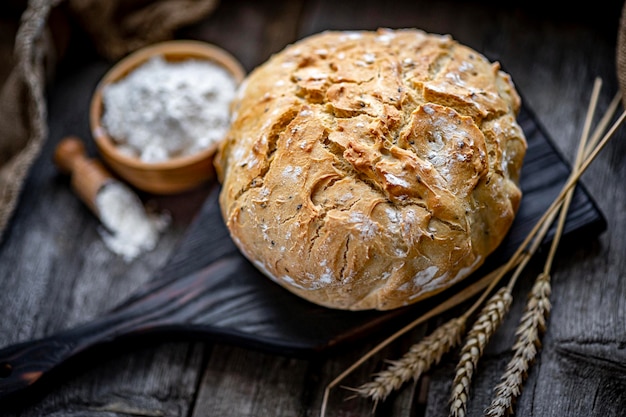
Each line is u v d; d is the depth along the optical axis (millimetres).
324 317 600
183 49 735
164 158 692
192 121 695
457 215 530
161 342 630
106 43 785
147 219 709
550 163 633
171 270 640
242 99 607
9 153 738
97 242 700
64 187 729
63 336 613
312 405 596
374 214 532
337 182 541
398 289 540
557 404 568
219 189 676
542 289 574
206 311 617
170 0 792
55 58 776
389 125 542
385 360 582
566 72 721
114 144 707
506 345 591
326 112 564
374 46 595
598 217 605
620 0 727
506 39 747
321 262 539
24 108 725
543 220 571
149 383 617
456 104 553
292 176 548
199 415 602
